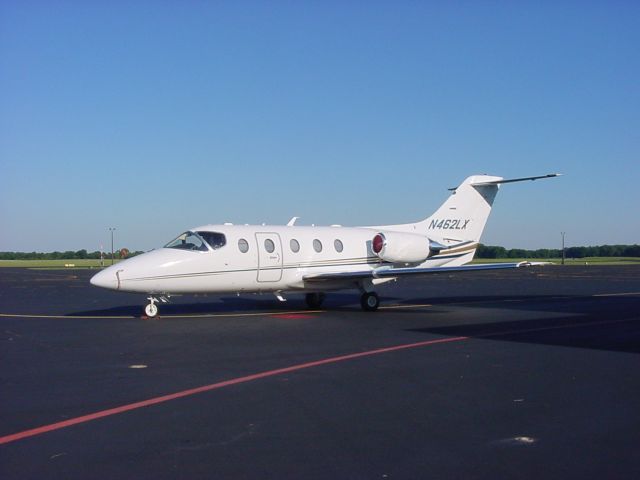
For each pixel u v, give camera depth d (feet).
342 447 20.59
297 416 24.22
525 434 22.04
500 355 37.86
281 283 66.18
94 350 39.88
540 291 101.96
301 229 69.26
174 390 28.53
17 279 150.51
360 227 74.69
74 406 25.70
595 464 19.07
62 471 18.39
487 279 152.87
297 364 34.91
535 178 72.08
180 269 59.57
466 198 78.23
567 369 33.53
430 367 34.04
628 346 41.39
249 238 64.28
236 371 32.91
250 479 17.84
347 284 68.39
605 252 431.02
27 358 36.99
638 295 91.09
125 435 21.81
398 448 20.51
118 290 57.82
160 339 44.78
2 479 17.74
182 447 20.54
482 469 18.65
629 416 24.36
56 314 63.52
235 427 22.77
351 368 33.76
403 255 69.72
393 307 72.02
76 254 471.62
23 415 24.32
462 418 24.02
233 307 72.33
